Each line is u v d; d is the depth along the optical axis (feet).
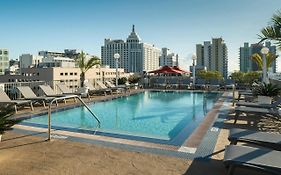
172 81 76.54
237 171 12.98
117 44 357.00
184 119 32.50
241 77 69.56
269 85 34.50
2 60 375.04
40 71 120.98
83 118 32.63
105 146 17.75
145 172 13.41
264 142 14.17
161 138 20.16
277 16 23.16
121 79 75.61
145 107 44.11
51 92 43.65
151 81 78.69
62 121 29.32
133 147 17.52
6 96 34.55
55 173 13.32
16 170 13.65
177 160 15.06
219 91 63.52
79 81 60.29
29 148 17.30
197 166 14.15
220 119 27.50
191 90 67.41
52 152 16.47
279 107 26.89
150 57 375.25
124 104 47.29
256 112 23.86
